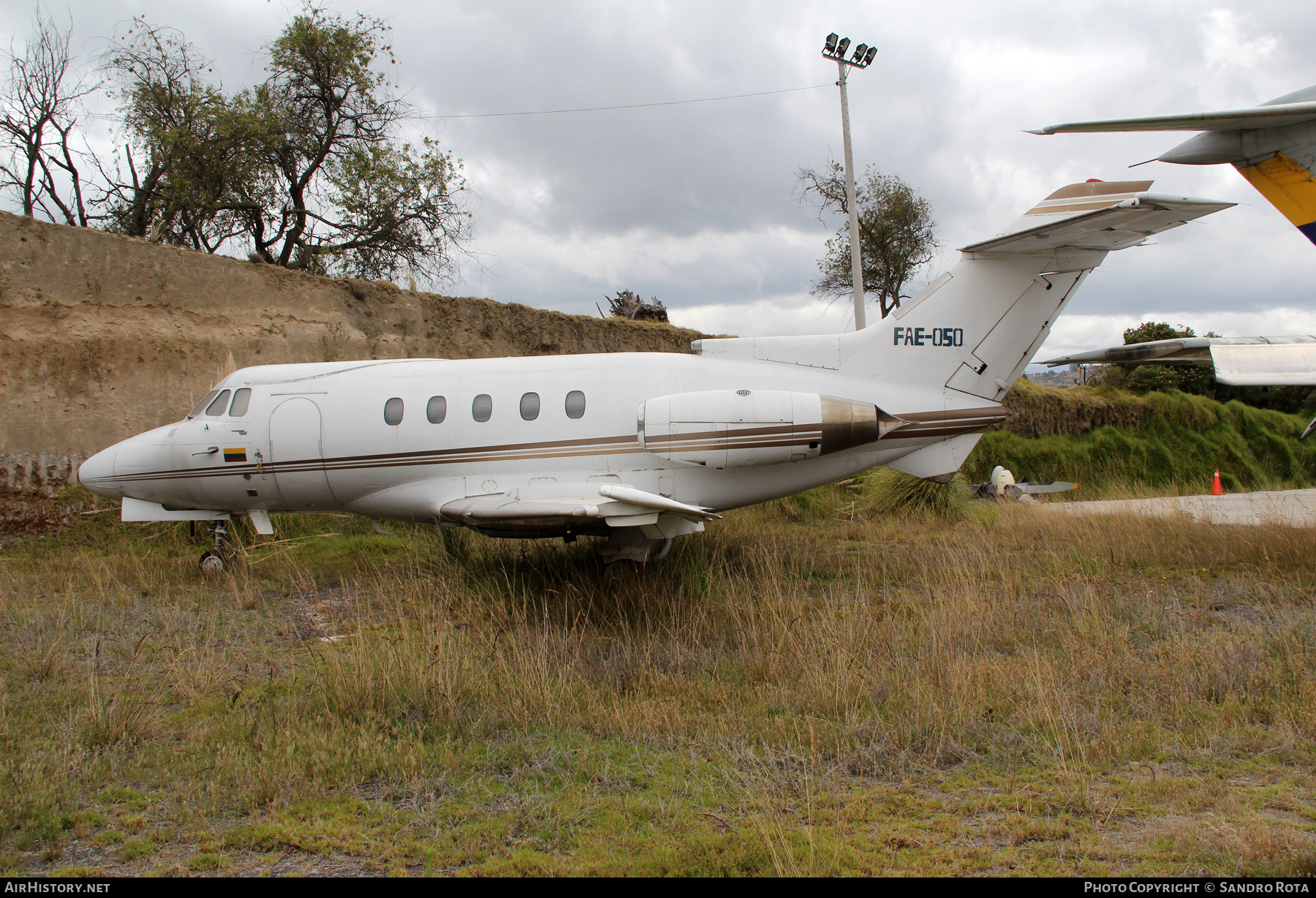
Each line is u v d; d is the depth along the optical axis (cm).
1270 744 412
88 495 1087
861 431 815
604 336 1747
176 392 1170
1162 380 2830
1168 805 348
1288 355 805
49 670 550
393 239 1817
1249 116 711
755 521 1259
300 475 890
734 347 901
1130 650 568
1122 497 1897
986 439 2188
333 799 370
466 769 402
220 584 866
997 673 500
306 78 1784
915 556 1003
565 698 494
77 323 1099
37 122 1513
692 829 336
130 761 411
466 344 1520
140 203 1593
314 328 1311
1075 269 872
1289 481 2650
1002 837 324
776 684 522
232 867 314
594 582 817
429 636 597
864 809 352
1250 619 674
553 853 321
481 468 860
